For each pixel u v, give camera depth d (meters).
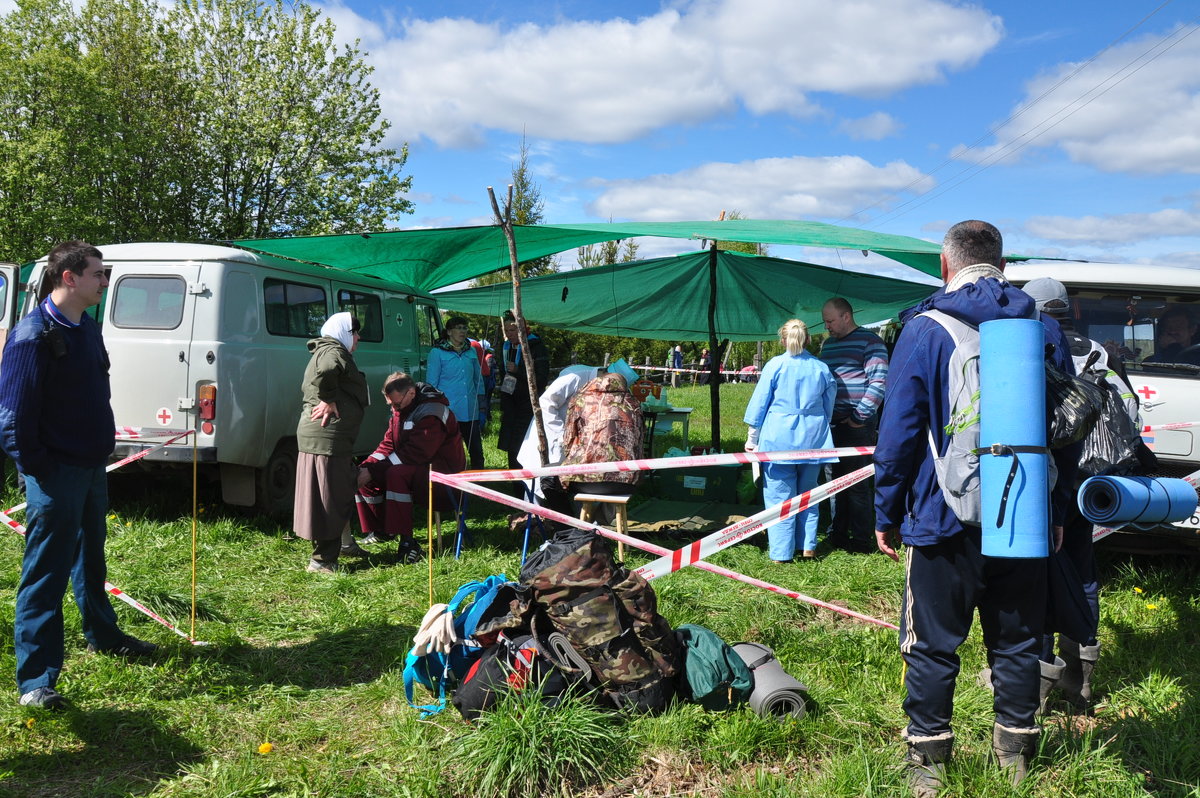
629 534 6.47
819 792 2.88
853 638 4.34
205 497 7.70
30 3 19.44
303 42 20.62
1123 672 4.01
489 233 6.64
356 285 8.48
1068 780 2.88
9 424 3.18
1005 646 2.79
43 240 17.42
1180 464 5.31
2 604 4.46
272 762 3.11
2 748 3.11
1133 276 5.66
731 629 4.51
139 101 20.28
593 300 9.63
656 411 8.65
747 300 9.73
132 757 3.16
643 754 3.13
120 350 6.68
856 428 6.48
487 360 12.80
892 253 6.66
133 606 4.50
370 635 4.39
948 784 2.80
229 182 20.61
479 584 3.76
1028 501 2.45
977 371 2.57
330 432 5.54
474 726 3.29
